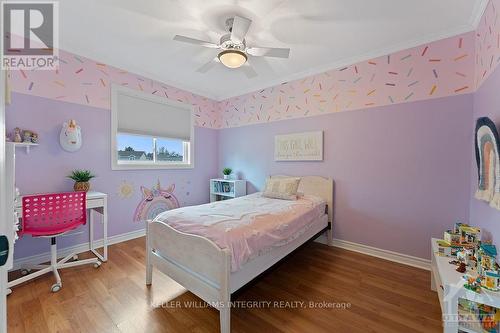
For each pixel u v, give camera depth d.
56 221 2.02
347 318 1.59
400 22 2.03
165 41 2.38
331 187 2.91
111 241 2.91
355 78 2.74
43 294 1.82
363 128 2.70
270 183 3.05
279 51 2.04
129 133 3.07
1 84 0.56
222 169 4.28
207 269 1.47
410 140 2.39
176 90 3.63
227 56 2.05
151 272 1.96
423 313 1.64
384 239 2.57
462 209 2.12
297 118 3.26
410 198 2.40
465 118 2.10
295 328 1.50
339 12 1.89
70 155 2.53
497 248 1.46
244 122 3.93
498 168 1.33
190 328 1.49
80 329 1.46
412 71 2.37
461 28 2.09
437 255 1.60
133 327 1.49
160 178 3.46
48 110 2.38
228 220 1.79
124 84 2.98
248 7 1.83
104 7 1.85
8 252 0.61
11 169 0.69
